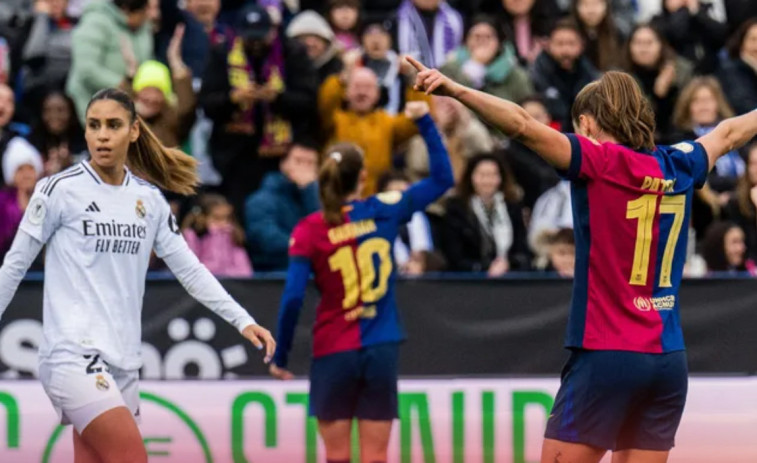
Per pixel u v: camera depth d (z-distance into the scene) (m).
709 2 33.59
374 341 20.09
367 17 33.12
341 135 28.27
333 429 20.17
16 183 26.30
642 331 14.45
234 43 28.31
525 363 22.55
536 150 14.32
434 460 21.75
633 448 14.91
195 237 26.09
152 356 22.30
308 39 30.27
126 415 15.45
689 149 15.05
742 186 27.00
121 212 15.94
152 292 22.38
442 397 21.88
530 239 27.33
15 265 15.65
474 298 22.56
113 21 29.44
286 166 26.98
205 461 21.53
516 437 21.89
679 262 14.89
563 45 30.72
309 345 22.67
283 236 26.39
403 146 29.03
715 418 21.86
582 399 14.50
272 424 21.62
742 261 25.66
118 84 28.81
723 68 31.67
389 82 30.27
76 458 16.16
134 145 16.91
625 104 14.80
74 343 15.48
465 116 28.75
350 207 20.27
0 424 21.22
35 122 28.48
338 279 20.08
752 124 15.55
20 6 33.34
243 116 28.31
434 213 26.75
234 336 22.41
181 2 33.66
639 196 14.54
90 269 15.71
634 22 34.00
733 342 22.70
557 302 22.64
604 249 14.50
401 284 22.50
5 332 22.00
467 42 30.84
